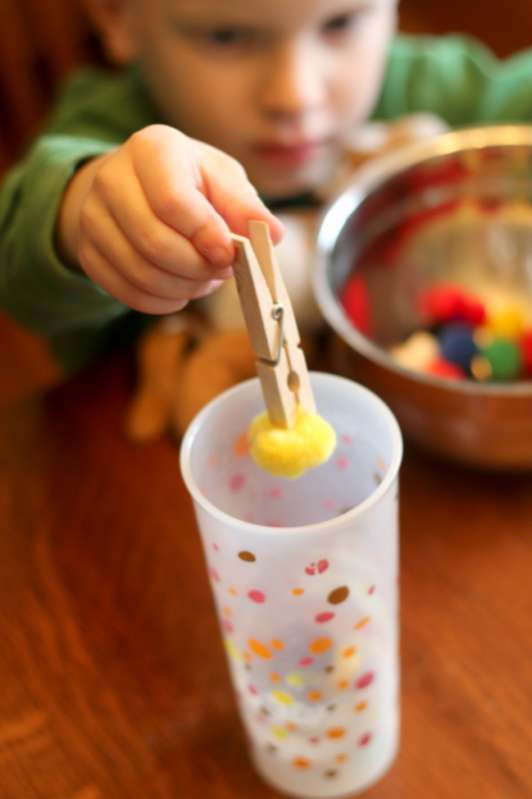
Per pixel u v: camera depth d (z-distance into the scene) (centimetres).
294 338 34
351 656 39
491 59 114
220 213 40
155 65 77
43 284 61
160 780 46
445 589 53
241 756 47
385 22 78
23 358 124
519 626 51
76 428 66
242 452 41
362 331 70
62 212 56
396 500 37
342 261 70
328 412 40
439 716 47
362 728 43
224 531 35
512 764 45
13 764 47
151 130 42
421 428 57
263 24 70
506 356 66
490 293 74
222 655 51
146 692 50
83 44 101
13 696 50
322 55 75
